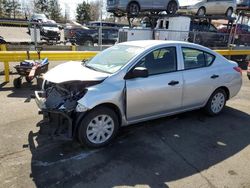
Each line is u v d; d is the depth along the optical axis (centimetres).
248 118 577
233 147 439
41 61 767
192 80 505
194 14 1827
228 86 576
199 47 531
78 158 383
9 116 524
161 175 352
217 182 342
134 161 382
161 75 465
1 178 330
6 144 413
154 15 1845
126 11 1638
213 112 571
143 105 448
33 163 366
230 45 1627
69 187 320
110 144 430
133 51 462
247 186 337
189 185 333
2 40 1384
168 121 538
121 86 418
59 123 405
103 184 328
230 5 1894
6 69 790
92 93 392
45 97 438
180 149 424
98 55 513
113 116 420
